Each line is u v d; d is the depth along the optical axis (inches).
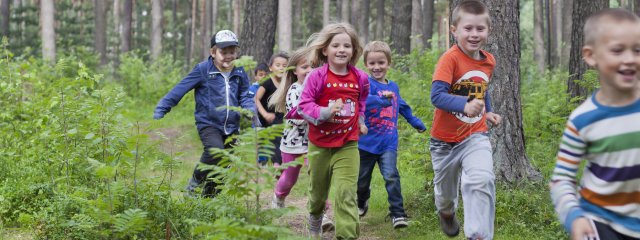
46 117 177.0
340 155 136.6
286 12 534.6
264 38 403.2
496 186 189.8
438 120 135.3
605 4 332.2
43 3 740.7
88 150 151.6
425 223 178.1
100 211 110.2
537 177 197.2
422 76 358.0
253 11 403.2
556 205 79.6
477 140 129.5
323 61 144.0
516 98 198.7
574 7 341.7
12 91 239.9
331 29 135.8
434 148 137.8
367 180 175.9
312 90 134.4
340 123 135.2
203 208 142.4
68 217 137.7
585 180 82.2
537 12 1012.5
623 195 77.7
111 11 1656.0
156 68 660.7
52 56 678.5
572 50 342.6
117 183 120.6
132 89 611.8
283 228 93.7
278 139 242.7
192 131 421.7
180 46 1675.7
